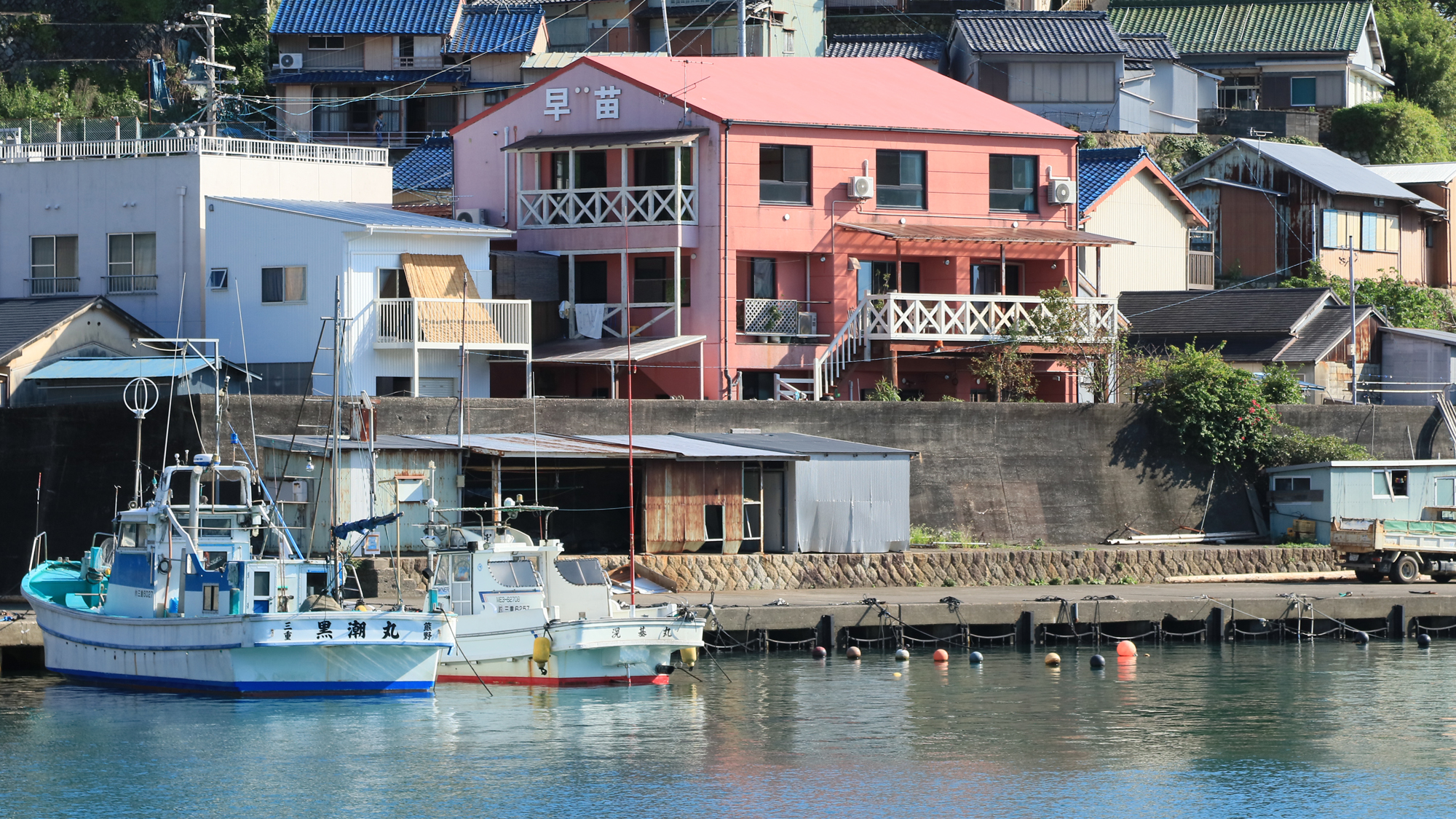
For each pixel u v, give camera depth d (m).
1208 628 75.06
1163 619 74.25
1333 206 133.62
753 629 69.06
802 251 96.31
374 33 146.12
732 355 94.44
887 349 94.94
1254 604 75.25
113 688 60.94
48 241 100.25
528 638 60.84
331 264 90.25
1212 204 134.62
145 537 62.22
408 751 52.12
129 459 72.56
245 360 89.56
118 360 89.50
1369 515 90.31
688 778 49.22
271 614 56.81
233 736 53.66
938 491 86.19
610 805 46.53
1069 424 89.69
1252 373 101.19
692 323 95.38
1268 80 165.00
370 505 66.56
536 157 99.12
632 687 62.00
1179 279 124.31
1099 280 105.50
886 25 169.62
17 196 100.88
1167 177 125.31
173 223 97.12
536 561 62.78
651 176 96.25
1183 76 153.50
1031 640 72.44
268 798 47.12
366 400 72.44
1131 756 52.28
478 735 54.06
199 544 60.62
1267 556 86.62
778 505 79.44
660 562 74.69
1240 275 133.88
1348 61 163.75
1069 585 81.38
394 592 68.81
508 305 91.31
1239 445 92.56
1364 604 76.56
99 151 99.75
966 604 71.56
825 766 50.72
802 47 157.62
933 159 99.38
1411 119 160.25
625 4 156.38
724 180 94.19
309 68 147.25
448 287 92.00
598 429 81.62
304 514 71.00
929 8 171.38
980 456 87.56
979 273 102.06
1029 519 87.81
